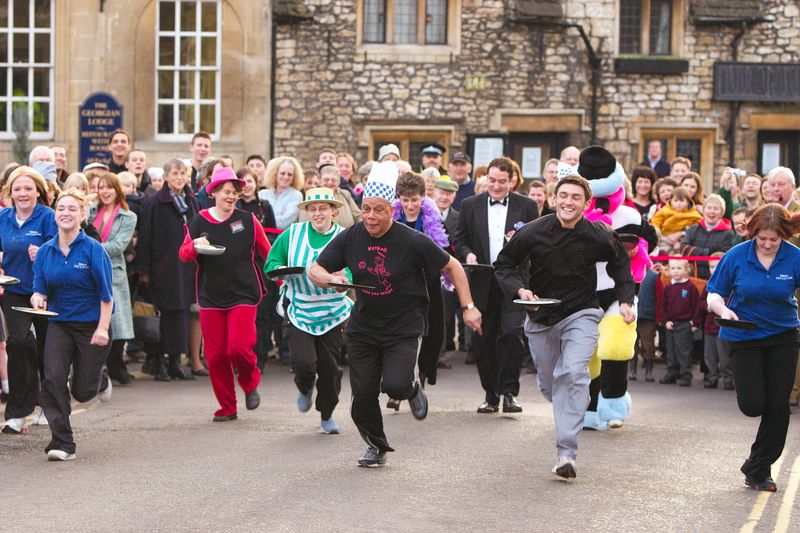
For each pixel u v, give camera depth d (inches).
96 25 966.4
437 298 456.1
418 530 300.2
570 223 372.5
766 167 1031.6
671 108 1011.3
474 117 993.5
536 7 991.0
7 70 973.8
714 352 600.1
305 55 976.9
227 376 465.1
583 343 366.0
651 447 422.6
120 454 395.5
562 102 1000.2
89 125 872.9
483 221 491.5
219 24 971.3
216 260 459.5
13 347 430.6
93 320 400.5
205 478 356.5
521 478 363.6
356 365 368.5
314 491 339.6
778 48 1015.0
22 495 335.0
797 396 534.3
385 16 989.2
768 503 340.5
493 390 490.6
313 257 426.6
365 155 986.1
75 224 396.2
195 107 977.5
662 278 617.6
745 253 360.8
